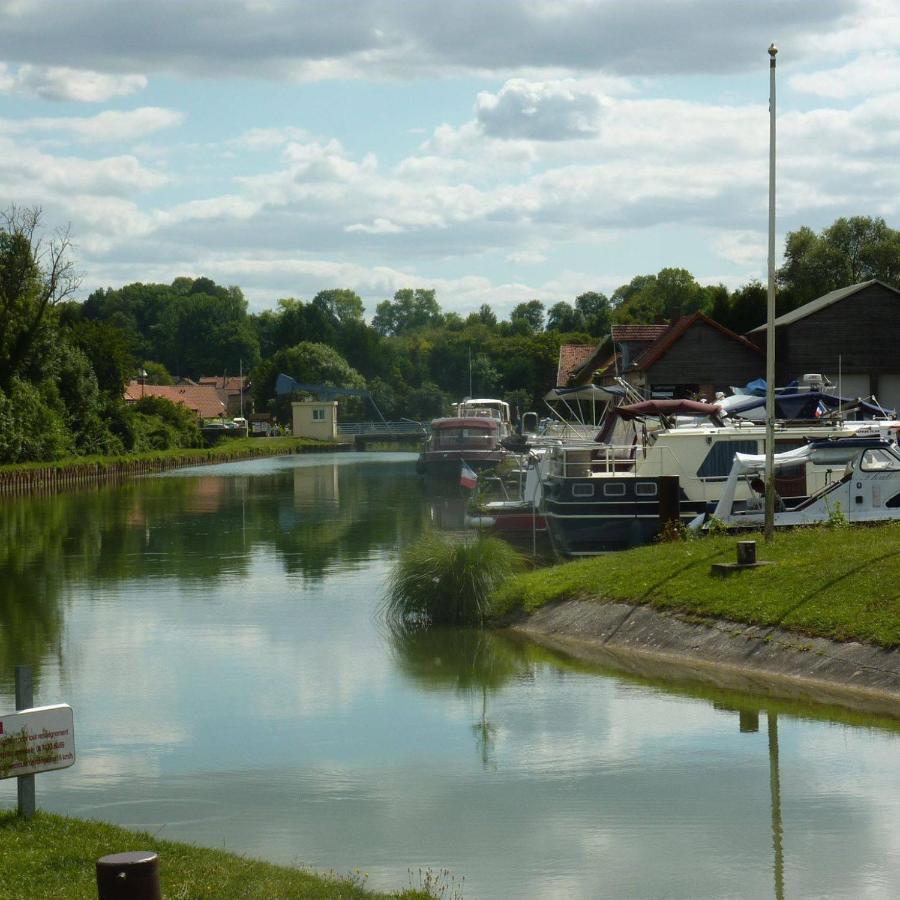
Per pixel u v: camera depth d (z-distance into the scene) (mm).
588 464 29188
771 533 21469
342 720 15711
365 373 154625
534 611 21484
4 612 24172
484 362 135000
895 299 60625
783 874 10312
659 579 20641
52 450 72375
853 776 12820
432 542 22406
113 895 7113
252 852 11047
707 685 16906
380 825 11742
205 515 45562
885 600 17297
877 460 24828
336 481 66438
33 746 9875
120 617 23484
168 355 194500
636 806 12102
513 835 11367
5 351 74938
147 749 14594
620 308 141875
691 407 32219
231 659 19516
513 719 15484
